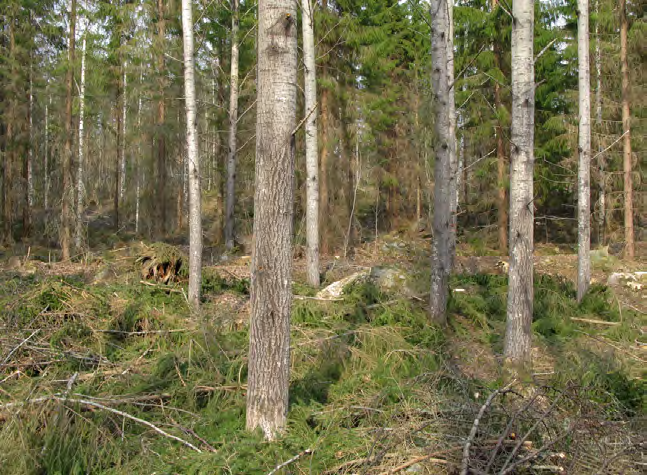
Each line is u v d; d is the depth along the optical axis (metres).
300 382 4.87
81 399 4.15
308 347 5.65
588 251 8.84
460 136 19.56
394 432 3.68
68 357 5.22
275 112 3.63
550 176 17.89
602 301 8.45
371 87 19.28
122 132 20.22
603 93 16.00
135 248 11.77
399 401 4.37
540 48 15.91
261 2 3.65
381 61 18.14
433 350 5.93
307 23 9.91
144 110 17.95
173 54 17.45
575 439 3.41
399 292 8.24
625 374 5.23
